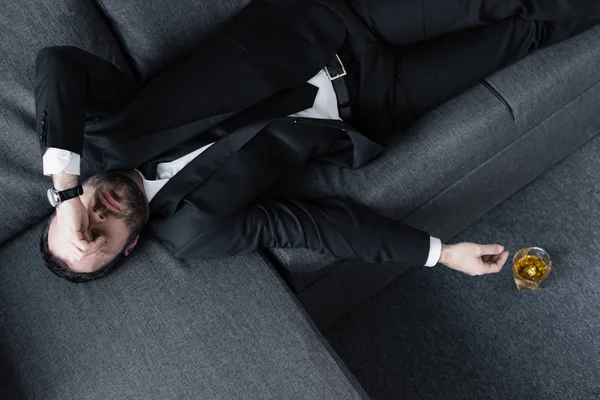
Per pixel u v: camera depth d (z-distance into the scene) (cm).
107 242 128
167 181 134
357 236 137
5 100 137
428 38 151
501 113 149
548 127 161
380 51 147
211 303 133
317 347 128
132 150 133
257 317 132
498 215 177
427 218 158
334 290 155
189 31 149
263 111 139
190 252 135
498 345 160
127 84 138
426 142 147
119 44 149
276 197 142
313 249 138
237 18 147
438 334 164
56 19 137
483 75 151
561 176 179
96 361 130
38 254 144
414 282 171
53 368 131
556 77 151
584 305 160
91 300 137
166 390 126
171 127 134
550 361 156
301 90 141
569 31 151
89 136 135
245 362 127
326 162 148
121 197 129
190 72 140
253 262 139
